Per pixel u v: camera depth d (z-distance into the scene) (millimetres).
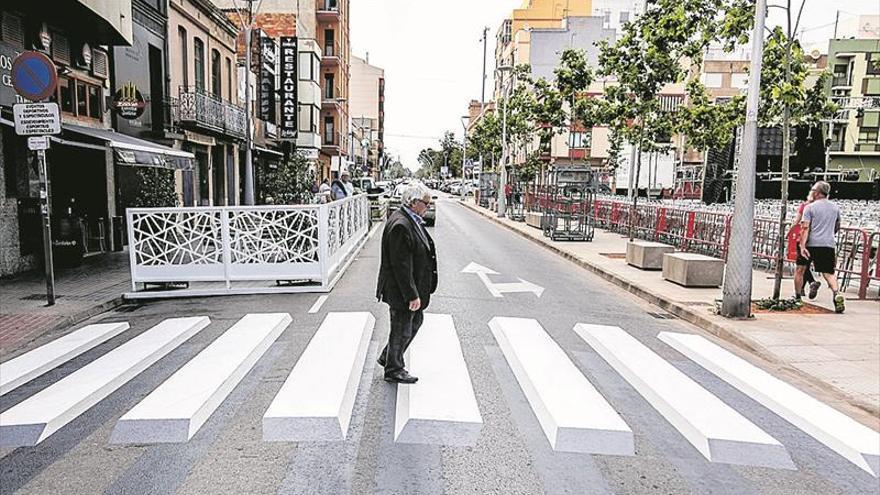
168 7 18281
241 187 26203
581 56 22609
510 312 8828
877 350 7105
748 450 4430
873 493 3895
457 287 10820
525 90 34500
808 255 9227
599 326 8195
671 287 10953
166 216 9836
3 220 11164
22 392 5387
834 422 5043
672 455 4316
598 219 24297
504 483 3852
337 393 5230
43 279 10922
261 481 3826
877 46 44625
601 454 4289
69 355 6516
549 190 21344
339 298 9570
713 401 5398
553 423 4746
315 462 4078
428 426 4641
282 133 30641
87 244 14312
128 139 14070
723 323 8266
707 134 16656
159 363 6176
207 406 4988
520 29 61969
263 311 8617
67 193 13867
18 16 11461
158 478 3861
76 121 13617
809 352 7000
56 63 12672
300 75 35094
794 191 25172
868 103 42469
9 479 3865
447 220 30078
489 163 65688
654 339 7637
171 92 18562
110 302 9125
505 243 19438
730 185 24172
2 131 11062
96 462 4078
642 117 15961
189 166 15352
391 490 3732
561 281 12070
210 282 10695
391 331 5574
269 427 4578
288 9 39469
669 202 26094
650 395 5496
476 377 5828
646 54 14938
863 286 10102
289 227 10055
